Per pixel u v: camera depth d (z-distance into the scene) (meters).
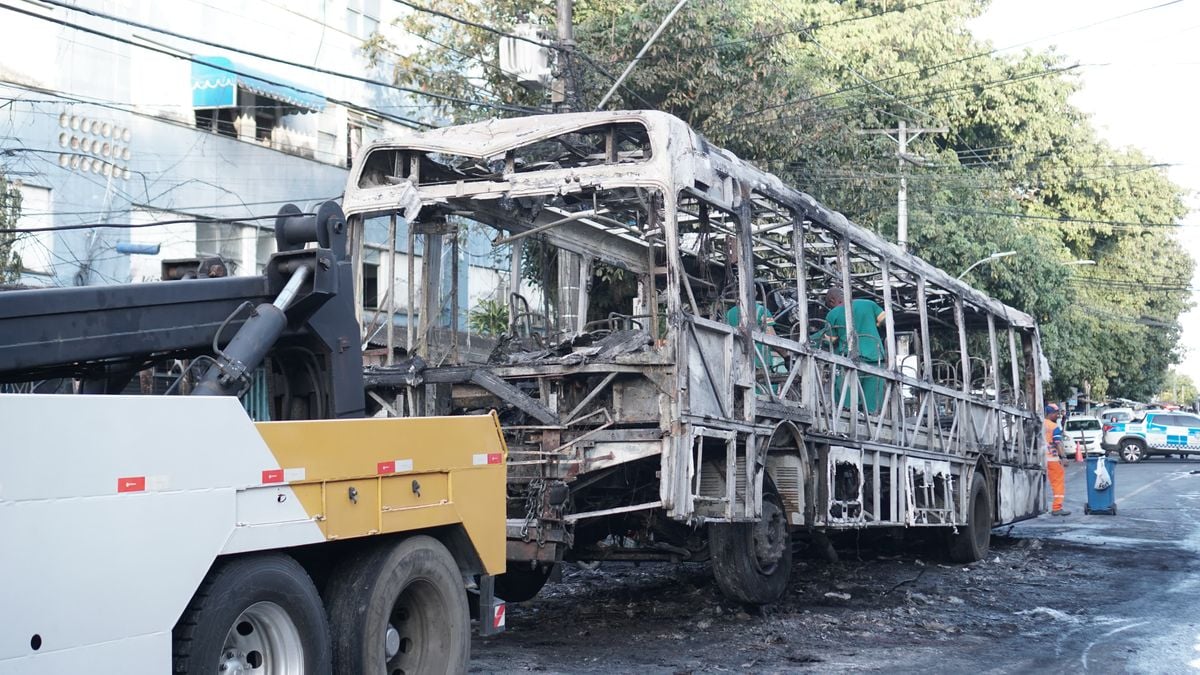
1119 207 45.16
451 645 6.45
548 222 10.14
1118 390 58.62
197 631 4.84
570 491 8.61
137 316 5.90
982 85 33.44
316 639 5.46
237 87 19.73
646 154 9.21
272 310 6.36
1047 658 8.54
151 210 17.80
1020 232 35.88
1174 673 8.06
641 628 9.51
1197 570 13.84
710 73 18.95
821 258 12.81
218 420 4.97
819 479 10.86
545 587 11.73
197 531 4.83
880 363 12.69
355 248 9.62
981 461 15.63
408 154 9.70
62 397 4.34
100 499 4.44
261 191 20.28
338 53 22.05
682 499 8.34
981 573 13.75
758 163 20.05
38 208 16.52
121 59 17.81
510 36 15.08
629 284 16.45
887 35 34.00
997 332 19.03
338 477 5.64
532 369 8.66
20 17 16.45
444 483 6.50
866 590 12.06
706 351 8.91
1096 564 14.52
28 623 4.16
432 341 9.80
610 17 19.73
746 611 10.20
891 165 28.05
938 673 7.97
